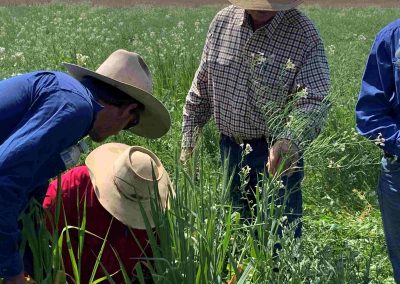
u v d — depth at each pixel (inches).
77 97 104.0
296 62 164.4
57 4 1195.3
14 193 98.1
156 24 810.8
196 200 131.5
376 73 150.6
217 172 147.2
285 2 158.6
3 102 105.0
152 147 241.8
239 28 169.9
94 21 771.4
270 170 152.4
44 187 122.0
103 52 388.5
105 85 121.6
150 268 123.4
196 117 184.4
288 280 129.6
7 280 108.4
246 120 170.4
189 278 119.6
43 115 101.0
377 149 249.0
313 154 149.8
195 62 342.3
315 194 237.9
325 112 155.6
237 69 169.8
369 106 151.0
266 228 138.5
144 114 130.2
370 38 749.9
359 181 247.6
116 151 145.7
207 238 125.6
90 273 141.0
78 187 140.9
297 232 168.9
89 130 112.2
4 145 99.0
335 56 383.2
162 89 315.0
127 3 1408.7
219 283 126.1
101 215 138.7
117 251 139.0
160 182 136.5
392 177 154.0
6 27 663.8
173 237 125.6
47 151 100.3
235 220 147.0
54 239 117.3
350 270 132.1
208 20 842.8
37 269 117.2
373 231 209.8
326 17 1124.5
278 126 154.7
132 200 134.0
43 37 479.8
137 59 130.7
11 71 297.1
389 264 186.9
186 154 165.2
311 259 138.0
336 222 218.2
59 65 327.0
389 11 1373.0
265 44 166.2
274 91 164.7
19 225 122.5
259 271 133.2
